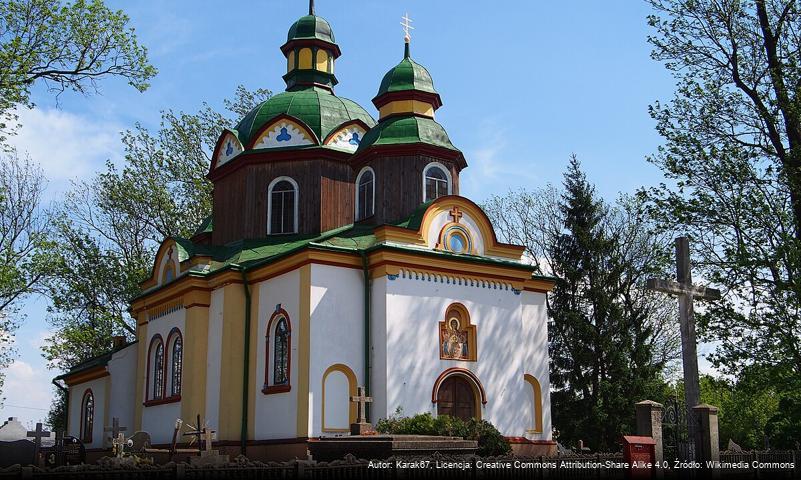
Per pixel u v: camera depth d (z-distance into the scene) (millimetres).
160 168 44438
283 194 32531
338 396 25688
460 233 28062
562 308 41531
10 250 34656
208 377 28922
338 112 34531
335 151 32812
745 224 23906
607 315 40500
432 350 26375
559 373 41062
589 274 41688
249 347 28219
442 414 26078
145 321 33781
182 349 30078
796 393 28203
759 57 25406
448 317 27062
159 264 33281
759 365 23406
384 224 26688
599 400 39781
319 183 32469
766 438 30734
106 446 29141
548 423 29516
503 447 23125
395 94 31828
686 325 20406
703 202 24547
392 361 25484
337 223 32469
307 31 37469
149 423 31812
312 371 25203
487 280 28141
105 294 42656
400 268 26359
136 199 43250
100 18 25625
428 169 30828
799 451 21844
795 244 22797
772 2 25250
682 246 20906
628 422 38031
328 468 14211
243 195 32781
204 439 26422
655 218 25453
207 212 44125
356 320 26359
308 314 25578
